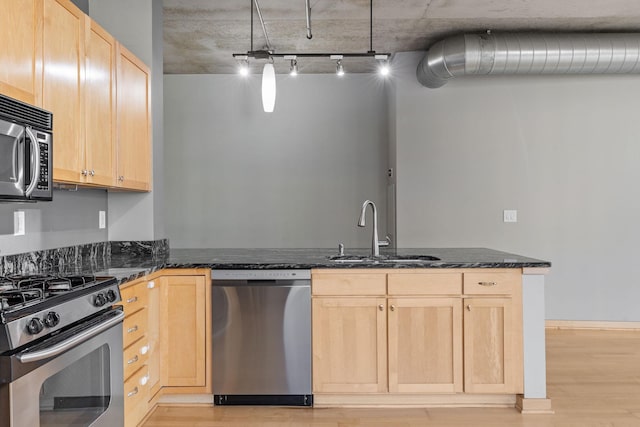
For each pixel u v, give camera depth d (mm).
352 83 5426
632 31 4230
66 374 1654
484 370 2732
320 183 5418
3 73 1710
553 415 2697
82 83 2328
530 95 4668
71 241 2875
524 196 4680
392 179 4977
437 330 2742
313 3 3590
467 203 4695
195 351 2795
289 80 5430
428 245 4691
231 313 2775
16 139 1681
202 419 2664
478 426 2566
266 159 5426
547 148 4664
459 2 3613
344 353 2756
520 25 4055
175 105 5422
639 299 4625
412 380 2744
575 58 3957
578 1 3621
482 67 3986
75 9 2260
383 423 2609
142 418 2498
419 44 4484
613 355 3826
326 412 2758
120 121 2797
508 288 2730
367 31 4152
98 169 2500
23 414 1406
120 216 3357
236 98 5422
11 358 1361
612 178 4645
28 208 2453
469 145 4695
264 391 2779
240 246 5418
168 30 4086
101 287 1915
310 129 5430
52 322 1545
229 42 4383
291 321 2758
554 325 4652
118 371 2057
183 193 5426
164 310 2795
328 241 5418
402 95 4707
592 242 4648
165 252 3537
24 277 1981
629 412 2744
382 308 2738
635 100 4625
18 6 1807
